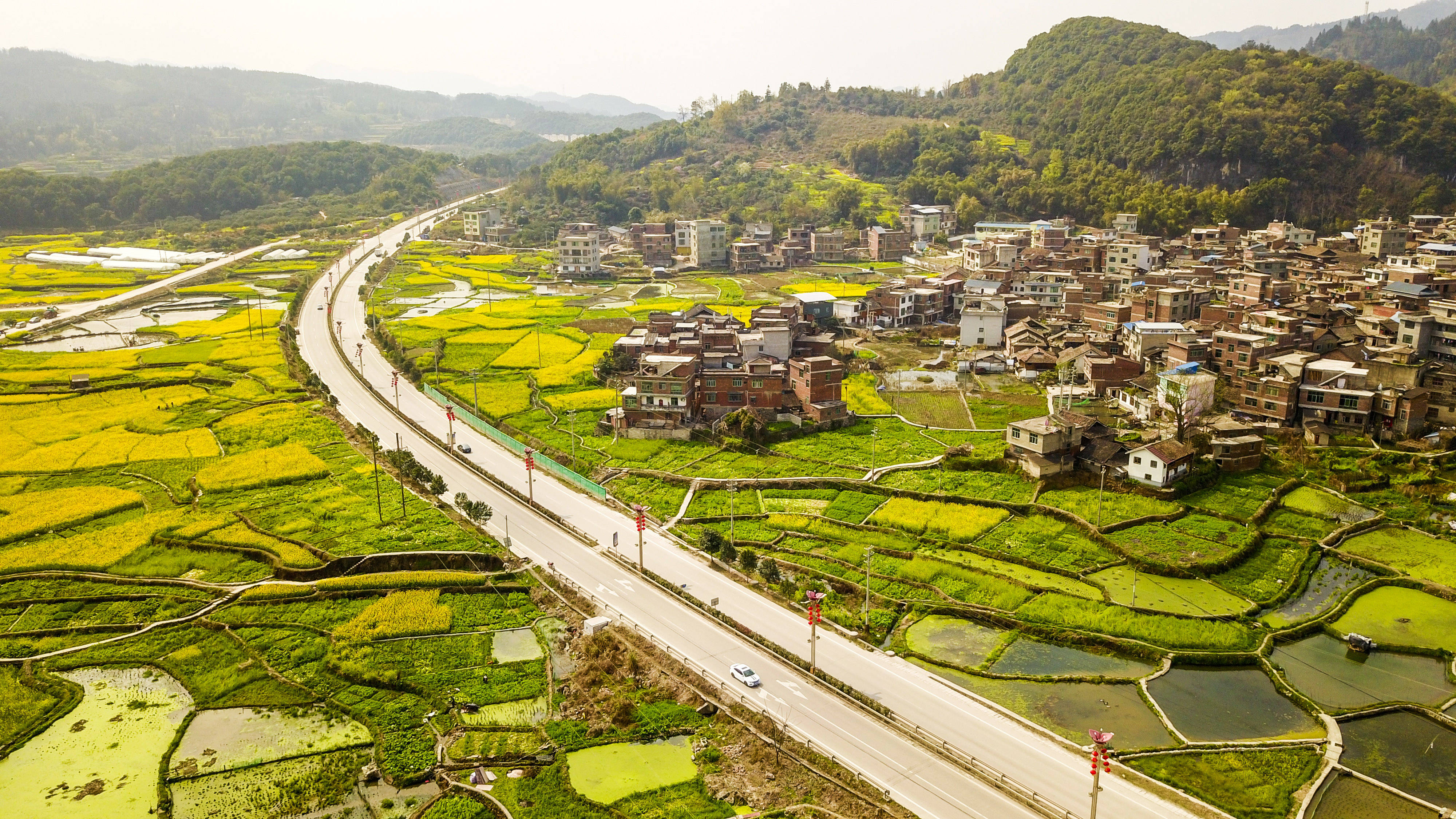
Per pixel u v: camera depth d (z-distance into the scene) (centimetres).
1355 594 8619
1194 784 6156
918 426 13550
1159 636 7956
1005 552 9512
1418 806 5975
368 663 7706
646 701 7188
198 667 7719
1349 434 12156
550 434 13475
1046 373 15825
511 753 6619
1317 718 6888
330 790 6259
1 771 6475
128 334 19900
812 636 7394
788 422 13450
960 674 7519
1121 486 10788
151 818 6038
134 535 9981
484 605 8706
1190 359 14612
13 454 12538
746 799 6094
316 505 10788
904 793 6047
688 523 10462
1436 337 14300
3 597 8781
